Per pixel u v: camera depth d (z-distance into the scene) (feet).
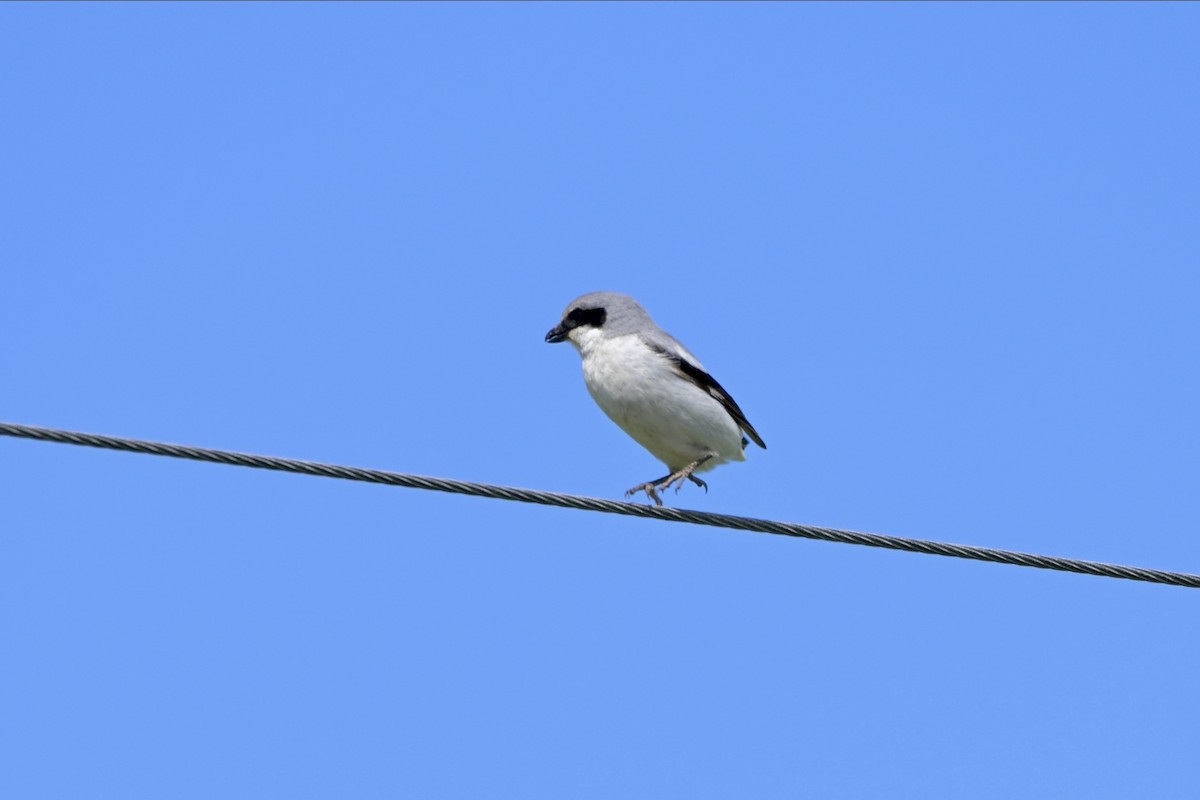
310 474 34.09
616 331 48.21
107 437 31.86
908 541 39.22
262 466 33.53
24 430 31.22
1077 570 39.29
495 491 36.47
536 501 37.19
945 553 39.04
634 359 47.29
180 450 32.60
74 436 31.55
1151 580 39.70
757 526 38.86
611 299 48.83
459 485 35.91
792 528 38.78
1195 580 39.93
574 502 37.78
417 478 35.35
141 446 32.19
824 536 38.93
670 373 47.21
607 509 38.11
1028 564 39.32
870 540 39.14
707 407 47.37
